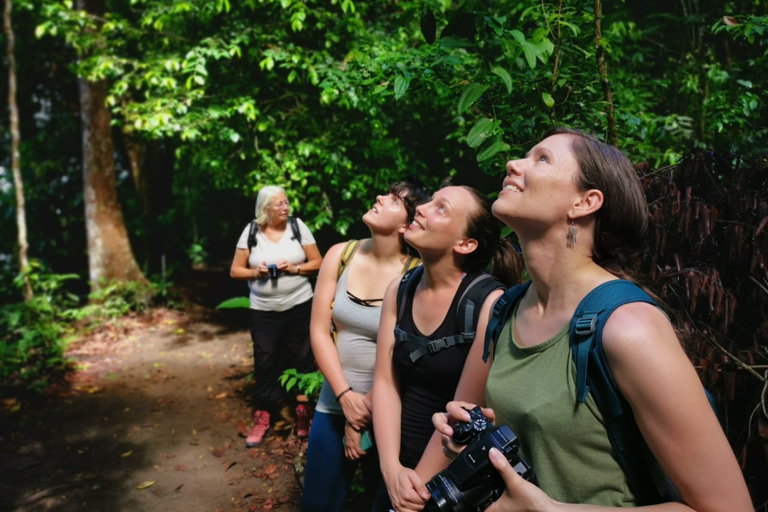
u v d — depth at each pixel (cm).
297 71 564
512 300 113
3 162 1071
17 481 368
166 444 418
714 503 85
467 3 199
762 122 287
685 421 85
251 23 575
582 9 237
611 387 89
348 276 225
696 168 204
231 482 360
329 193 580
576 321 93
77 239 1049
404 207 216
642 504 94
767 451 180
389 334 177
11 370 545
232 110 551
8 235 1001
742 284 198
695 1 376
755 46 339
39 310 679
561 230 99
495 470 99
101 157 823
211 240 1046
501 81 225
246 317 794
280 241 391
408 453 177
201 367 592
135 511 333
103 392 527
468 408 111
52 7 654
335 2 509
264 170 579
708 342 187
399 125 568
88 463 392
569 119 234
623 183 98
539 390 97
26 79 1043
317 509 227
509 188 103
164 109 582
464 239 162
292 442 397
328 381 219
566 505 92
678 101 433
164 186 1038
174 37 633
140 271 873
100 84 820
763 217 182
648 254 201
